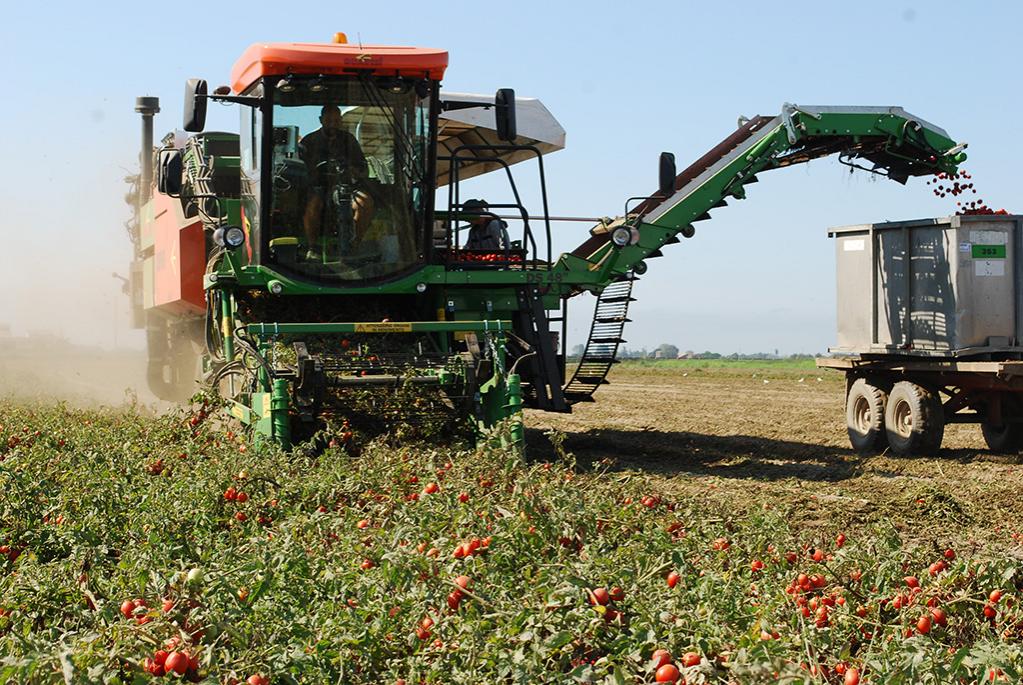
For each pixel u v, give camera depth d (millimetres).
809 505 10352
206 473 8258
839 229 15742
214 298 13867
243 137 13023
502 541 6285
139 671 4098
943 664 4125
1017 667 4184
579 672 4191
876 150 15773
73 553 6055
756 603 5328
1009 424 14523
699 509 7570
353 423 11570
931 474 12672
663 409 23625
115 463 9211
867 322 15320
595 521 6969
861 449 15289
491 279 13172
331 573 5492
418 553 5781
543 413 22609
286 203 12547
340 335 12562
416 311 13664
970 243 13906
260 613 4883
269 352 11695
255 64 12297
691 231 14711
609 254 13938
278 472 8531
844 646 4664
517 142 15195
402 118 12703
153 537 6039
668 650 4512
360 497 8031
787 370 42938
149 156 19969
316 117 12492
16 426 12305
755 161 14953
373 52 12406
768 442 16438
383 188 12766
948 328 14039
